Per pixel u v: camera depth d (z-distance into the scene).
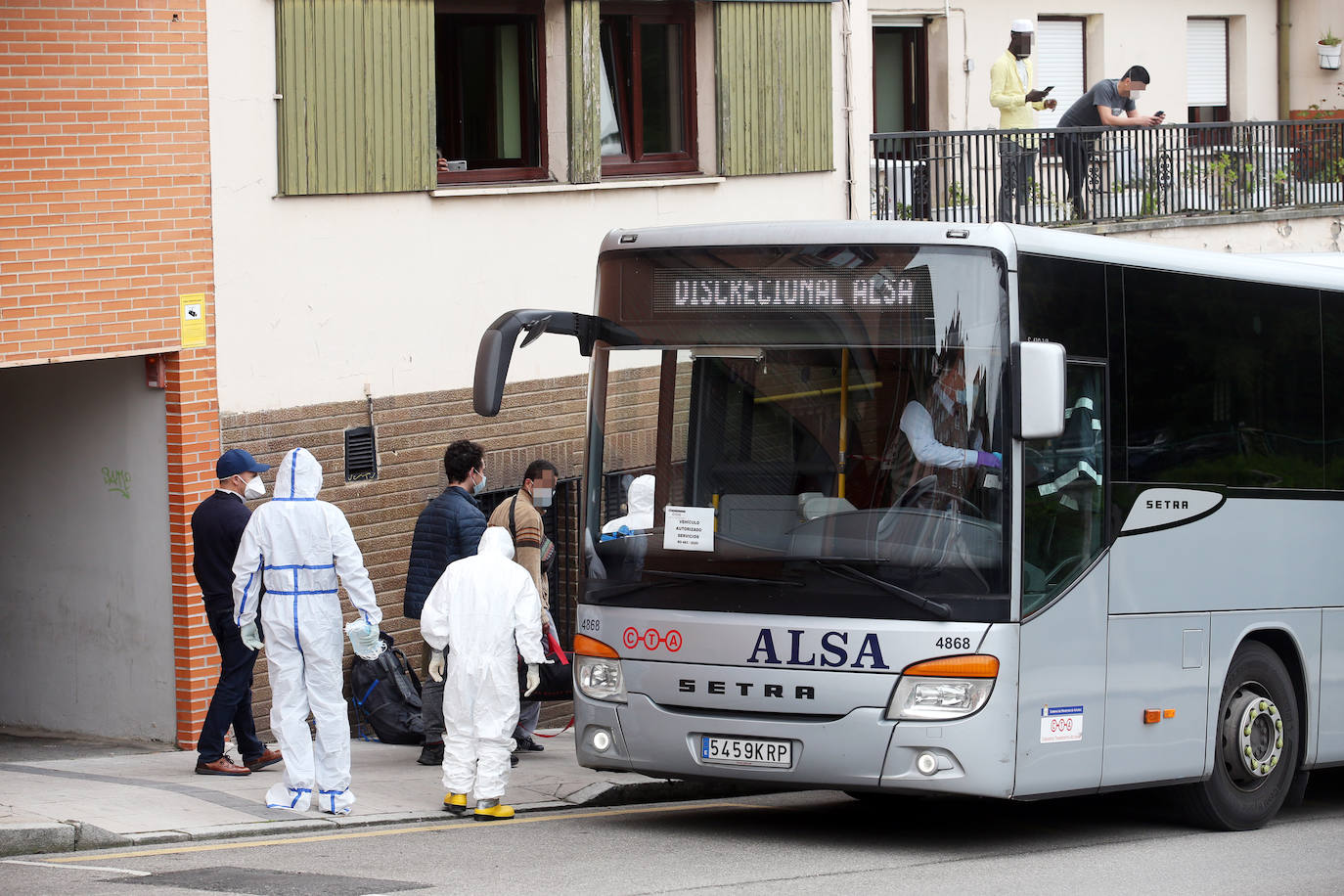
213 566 12.86
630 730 10.97
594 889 9.45
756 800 13.71
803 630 10.52
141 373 14.23
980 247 10.56
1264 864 10.93
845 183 20.45
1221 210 25.52
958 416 10.48
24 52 13.02
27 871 9.76
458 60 17.03
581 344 11.44
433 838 11.11
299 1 14.87
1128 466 11.42
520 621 11.79
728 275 11.03
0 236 12.91
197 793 12.06
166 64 13.94
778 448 10.80
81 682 14.86
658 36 18.92
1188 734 11.85
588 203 17.58
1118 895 9.74
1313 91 31.67
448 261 16.25
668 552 10.96
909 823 12.44
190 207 14.13
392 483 15.80
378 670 14.99
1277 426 12.70
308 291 15.06
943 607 10.32
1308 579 12.88
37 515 14.92
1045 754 10.69
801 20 19.70
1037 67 29.02
